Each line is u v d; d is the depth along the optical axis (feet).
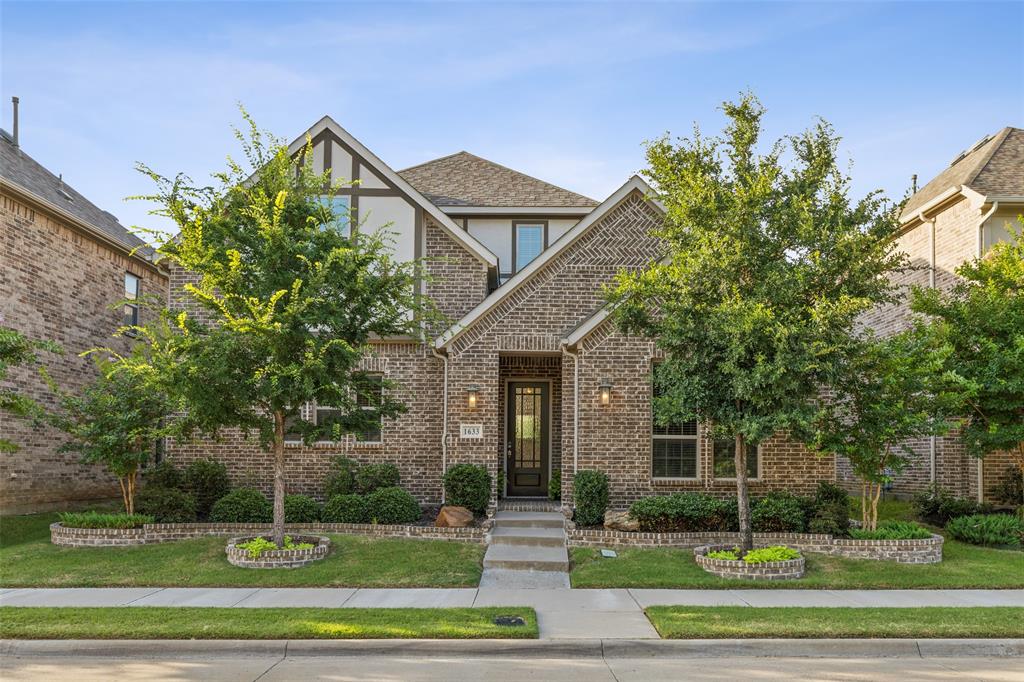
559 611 32.40
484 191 68.59
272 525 46.91
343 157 59.52
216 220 40.42
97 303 65.72
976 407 48.80
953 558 42.63
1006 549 45.24
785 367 37.14
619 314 41.24
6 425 54.49
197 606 32.60
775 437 51.47
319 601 33.91
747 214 39.40
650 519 46.29
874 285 40.01
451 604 33.45
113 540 44.29
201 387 38.63
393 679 24.31
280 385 39.63
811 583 37.24
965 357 50.16
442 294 59.77
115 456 47.98
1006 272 50.03
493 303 54.60
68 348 61.46
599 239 55.88
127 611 31.30
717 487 51.31
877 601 34.09
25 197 55.57
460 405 53.78
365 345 45.11
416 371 56.90
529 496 59.72
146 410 49.49
